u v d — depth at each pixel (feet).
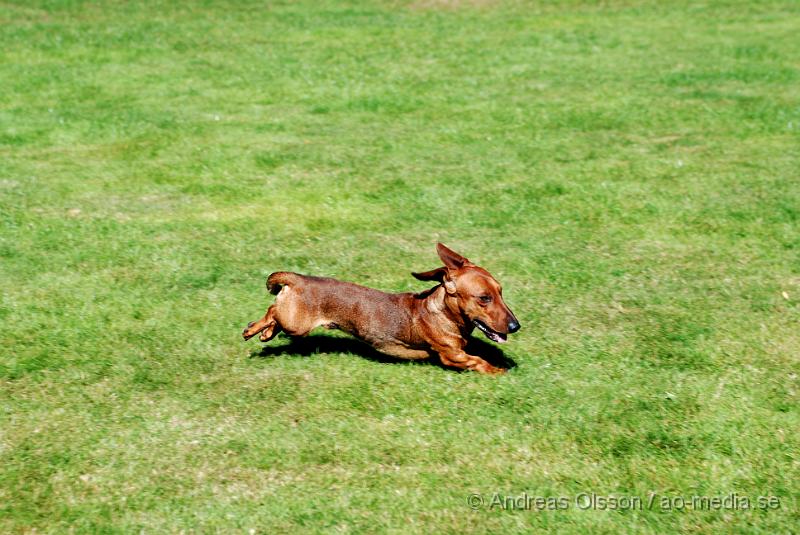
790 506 22.06
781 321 31.24
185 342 29.71
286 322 27.45
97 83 65.31
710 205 42.19
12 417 25.54
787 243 37.96
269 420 25.34
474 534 21.12
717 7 92.48
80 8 90.22
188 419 25.46
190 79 66.90
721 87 63.62
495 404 25.99
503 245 38.19
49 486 22.70
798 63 69.72
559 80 66.54
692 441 24.38
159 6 92.73
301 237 39.01
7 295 32.99
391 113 58.95
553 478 23.02
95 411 25.85
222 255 36.91
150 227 39.83
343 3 96.43
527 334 30.42
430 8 94.27
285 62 72.13
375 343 27.86
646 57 73.05
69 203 42.86
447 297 26.50
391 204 42.93
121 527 21.35
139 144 52.03
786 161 48.37
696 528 21.39
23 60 70.74
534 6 94.53
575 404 26.00
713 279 34.83
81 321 31.09
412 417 25.46
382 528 21.26
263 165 48.57
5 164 48.60
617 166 47.96
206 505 22.02
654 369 28.04
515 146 51.88
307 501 22.11
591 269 35.65
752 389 26.86
